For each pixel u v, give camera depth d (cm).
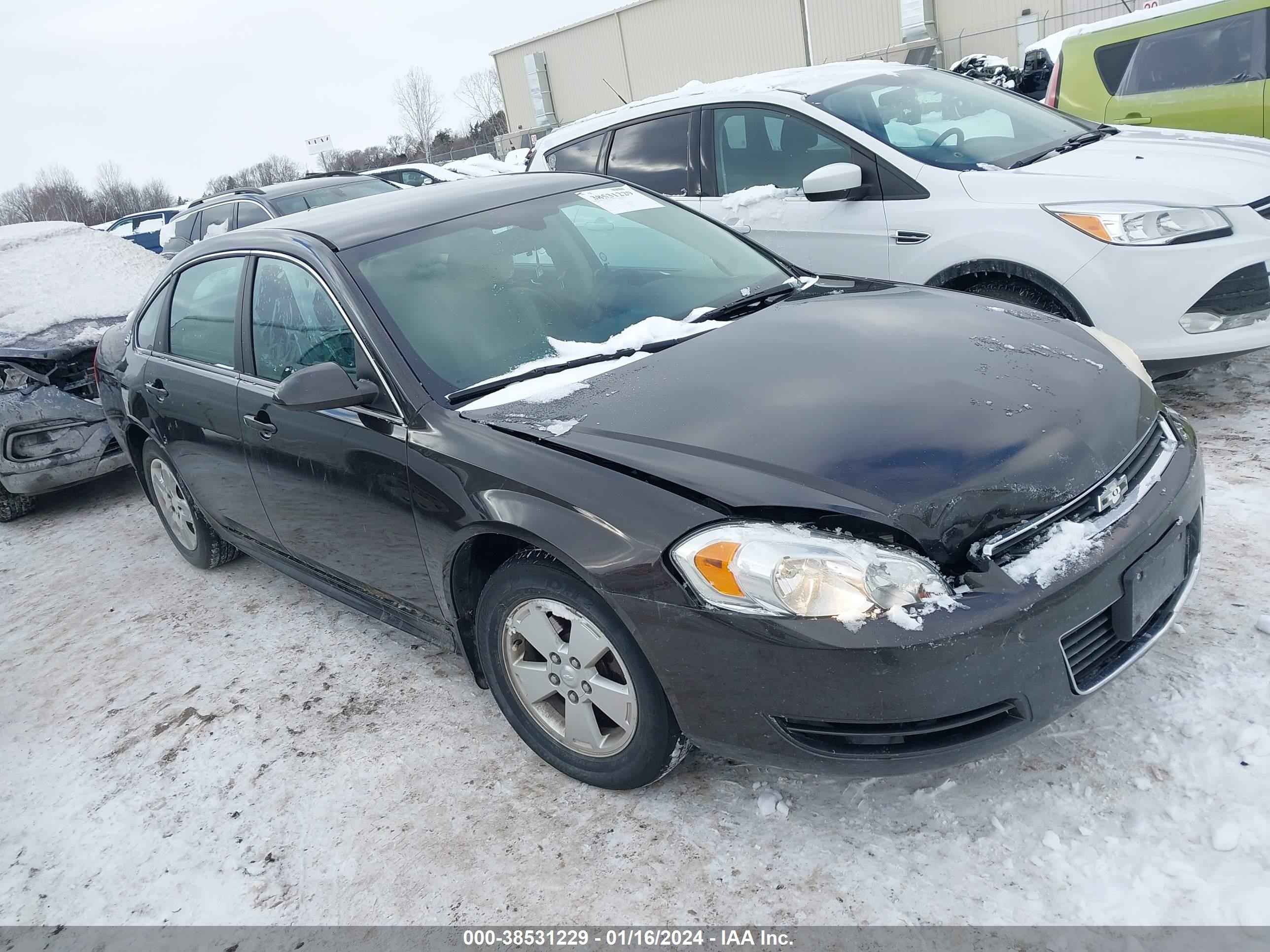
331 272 307
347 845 261
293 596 425
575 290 318
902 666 194
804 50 2795
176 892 256
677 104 543
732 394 248
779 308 309
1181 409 434
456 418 265
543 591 243
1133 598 214
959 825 225
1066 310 404
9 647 431
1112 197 393
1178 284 378
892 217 449
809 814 237
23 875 276
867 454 217
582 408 254
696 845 235
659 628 215
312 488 319
